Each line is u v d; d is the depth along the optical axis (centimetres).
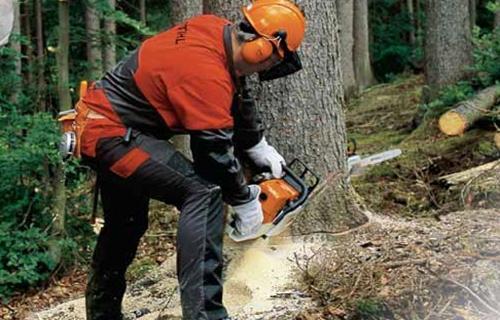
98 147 290
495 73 882
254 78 412
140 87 286
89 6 774
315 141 419
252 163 336
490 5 955
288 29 288
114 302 337
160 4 1412
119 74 293
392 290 332
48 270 625
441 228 412
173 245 645
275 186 323
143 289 423
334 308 331
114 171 291
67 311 435
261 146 331
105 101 291
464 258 349
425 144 830
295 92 413
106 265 331
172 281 418
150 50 288
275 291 363
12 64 720
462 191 557
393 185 685
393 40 2106
